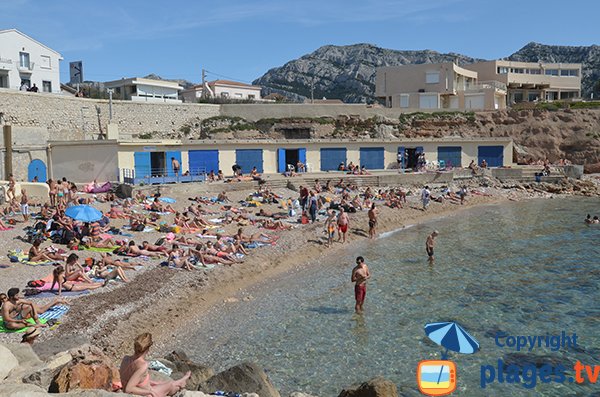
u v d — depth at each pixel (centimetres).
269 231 2741
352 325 1588
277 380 1251
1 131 3212
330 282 2041
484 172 4803
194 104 5188
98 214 2120
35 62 5319
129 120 4650
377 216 3250
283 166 4569
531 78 8212
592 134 5778
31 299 1523
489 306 1745
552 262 2319
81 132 4091
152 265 2016
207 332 1544
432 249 2361
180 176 3566
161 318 1588
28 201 2802
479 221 3384
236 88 9112
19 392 700
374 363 1336
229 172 4319
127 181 3369
